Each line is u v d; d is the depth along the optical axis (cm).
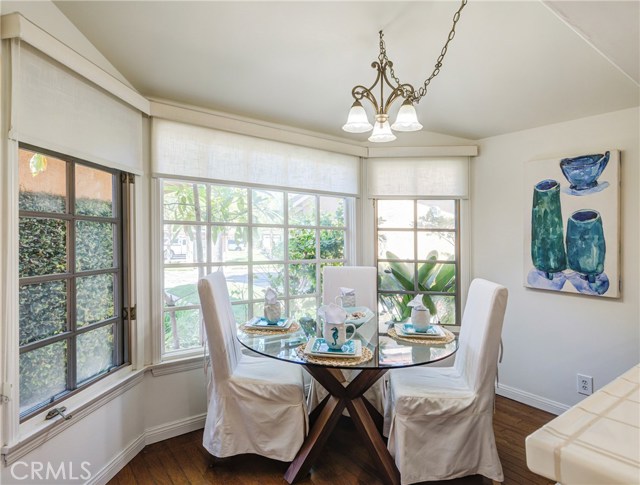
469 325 195
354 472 190
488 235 290
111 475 183
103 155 180
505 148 279
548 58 189
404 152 300
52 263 158
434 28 170
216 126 238
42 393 152
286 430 184
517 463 195
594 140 233
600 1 112
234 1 153
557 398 249
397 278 312
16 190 135
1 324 130
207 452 205
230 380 188
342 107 250
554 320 251
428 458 170
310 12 160
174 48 183
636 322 216
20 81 136
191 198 241
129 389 200
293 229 286
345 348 170
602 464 43
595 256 228
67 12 158
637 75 165
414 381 190
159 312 221
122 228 204
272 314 208
